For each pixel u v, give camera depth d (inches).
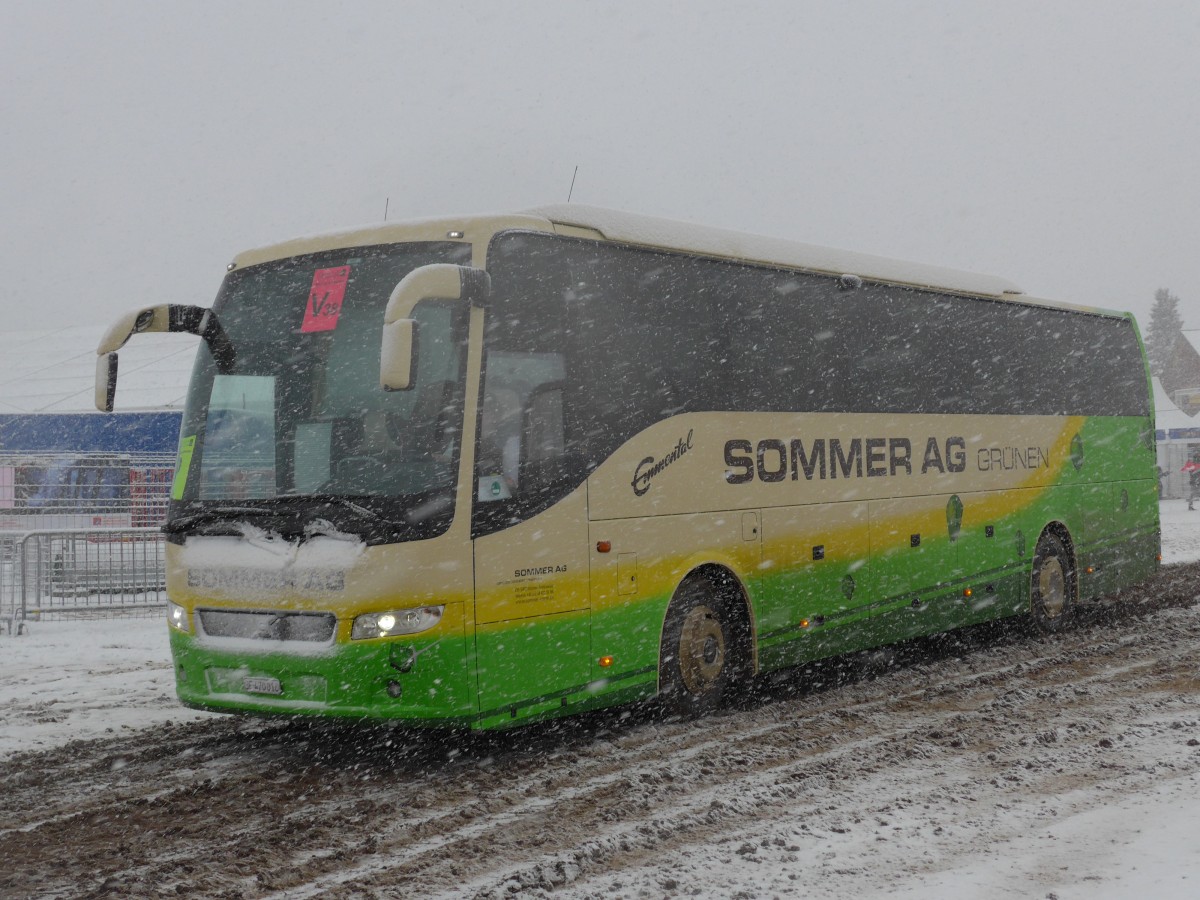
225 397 337.7
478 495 311.7
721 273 398.3
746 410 400.5
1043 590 558.3
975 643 536.7
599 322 352.2
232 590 318.3
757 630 398.6
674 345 376.2
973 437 516.1
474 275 312.0
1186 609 620.7
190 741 363.6
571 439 338.0
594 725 377.7
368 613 299.6
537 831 266.2
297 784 310.2
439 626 303.0
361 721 306.5
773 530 406.9
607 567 345.1
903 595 468.8
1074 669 458.6
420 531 302.5
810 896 219.6
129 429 1084.5
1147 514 647.8
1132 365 647.8
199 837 265.4
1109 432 617.3
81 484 753.6
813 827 263.3
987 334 532.1
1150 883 221.5
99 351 341.4
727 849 248.8
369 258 331.9
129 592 669.9
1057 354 581.3
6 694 448.1
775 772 313.6
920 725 368.2
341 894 227.3
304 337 329.7
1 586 622.2
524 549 321.1
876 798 286.5
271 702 311.9
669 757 333.1
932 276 505.0
